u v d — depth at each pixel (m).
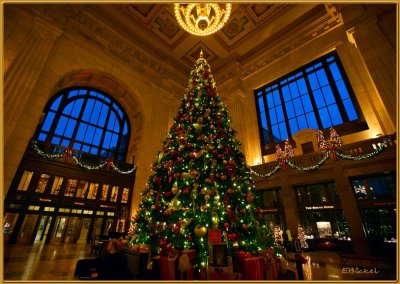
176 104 16.08
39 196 9.26
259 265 3.31
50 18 10.34
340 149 8.90
